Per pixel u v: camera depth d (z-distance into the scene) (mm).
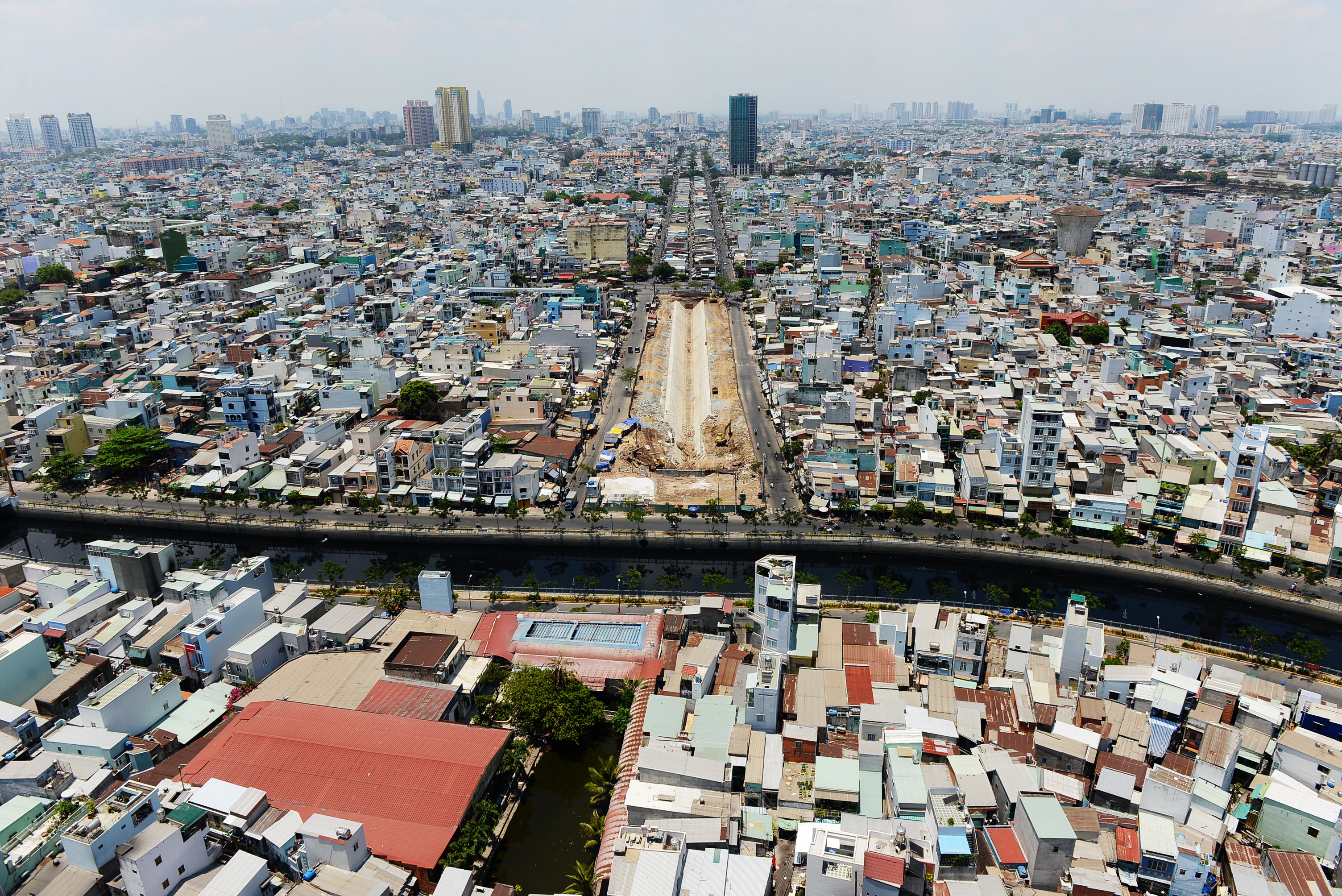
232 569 178875
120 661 155625
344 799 123250
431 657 154375
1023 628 153625
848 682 142625
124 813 109062
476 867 118500
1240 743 128375
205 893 100812
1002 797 116000
